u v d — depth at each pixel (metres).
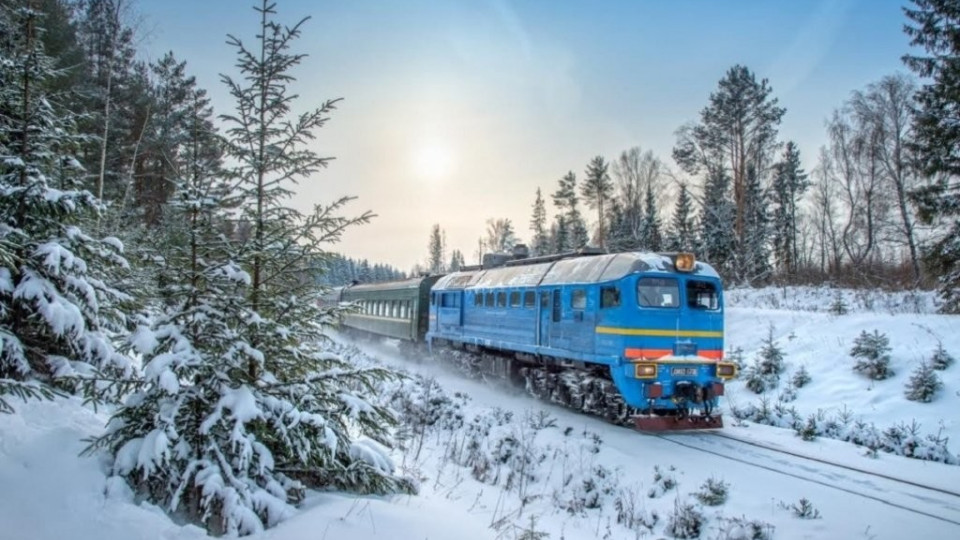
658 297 10.62
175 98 20.12
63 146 5.83
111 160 20.03
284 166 5.23
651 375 10.14
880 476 7.69
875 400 12.16
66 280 5.17
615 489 7.44
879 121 32.62
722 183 35.75
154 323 4.66
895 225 31.48
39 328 5.15
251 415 4.44
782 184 43.59
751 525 5.88
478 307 16.41
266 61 5.04
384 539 4.34
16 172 5.12
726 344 18.44
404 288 22.45
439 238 83.81
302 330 5.23
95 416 5.06
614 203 44.41
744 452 8.95
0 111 5.36
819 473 7.83
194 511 4.35
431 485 6.90
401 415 10.84
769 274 32.47
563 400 12.53
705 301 10.96
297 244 5.26
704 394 10.36
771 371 14.70
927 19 17.67
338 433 5.14
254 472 4.66
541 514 6.63
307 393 5.16
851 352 14.15
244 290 5.09
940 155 17.42
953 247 16.48
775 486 7.28
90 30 20.50
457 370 17.67
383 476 5.46
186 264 4.94
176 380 4.12
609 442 9.42
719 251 34.53
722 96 33.62
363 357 19.55
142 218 17.78
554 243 50.44
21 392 4.54
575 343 11.82
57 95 5.89
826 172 39.78
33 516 3.65
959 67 16.83
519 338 14.07
